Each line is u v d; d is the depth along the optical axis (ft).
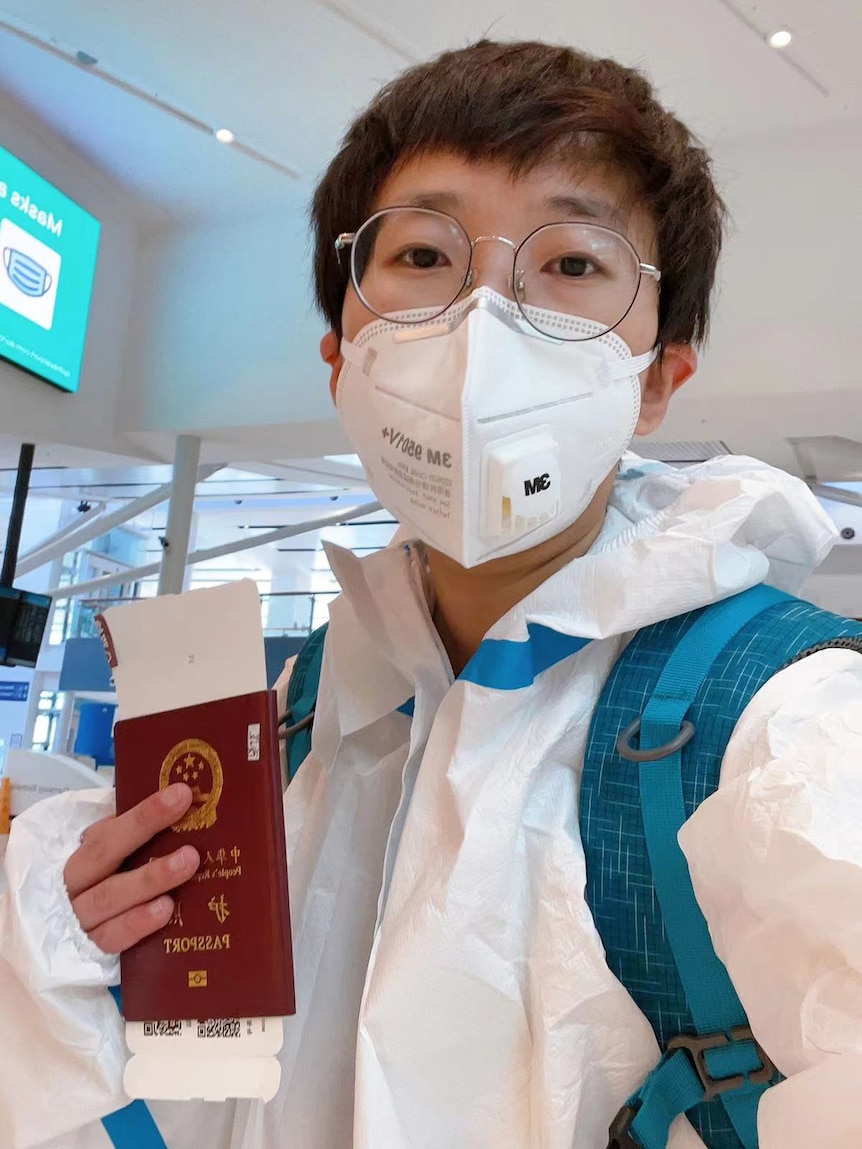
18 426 14.88
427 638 2.69
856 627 2.15
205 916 2.20
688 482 2.83
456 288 2.58
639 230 2.69
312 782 2.83
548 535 2.60
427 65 2.81
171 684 2.40
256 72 12.99
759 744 1.83
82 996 2.25
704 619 2.30
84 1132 2.37
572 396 2.54
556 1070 1.96
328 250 3.06
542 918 2.08
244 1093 2.09
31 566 19.15
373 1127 1.96
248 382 15.61
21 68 13.67
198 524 23.15
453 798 2.23
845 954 1.47
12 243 14.32
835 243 12.32
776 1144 1.49
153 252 16.89
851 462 13.91
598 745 2.20
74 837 2.42
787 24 11.26
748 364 12.23
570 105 2.50
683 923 1.95
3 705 25.82
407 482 2.59
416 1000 2.05
